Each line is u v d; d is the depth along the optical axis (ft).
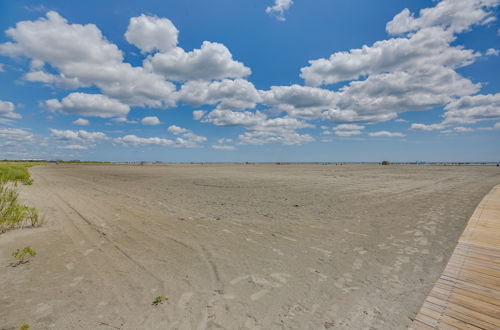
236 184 60.49
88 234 20.29
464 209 28.66
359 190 48.06
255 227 23.08
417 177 79.92
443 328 8.87
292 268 14.40
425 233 20.40
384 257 15.76
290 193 44.65
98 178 79.97
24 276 12.85
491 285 11.70
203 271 13.98
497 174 93.35
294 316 9.89
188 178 79.66
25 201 32.76
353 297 11.25
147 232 21.27
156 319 9.61
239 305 10.68
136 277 13.14
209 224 24.06
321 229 22.39
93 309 10.19
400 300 10.87
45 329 8.87
